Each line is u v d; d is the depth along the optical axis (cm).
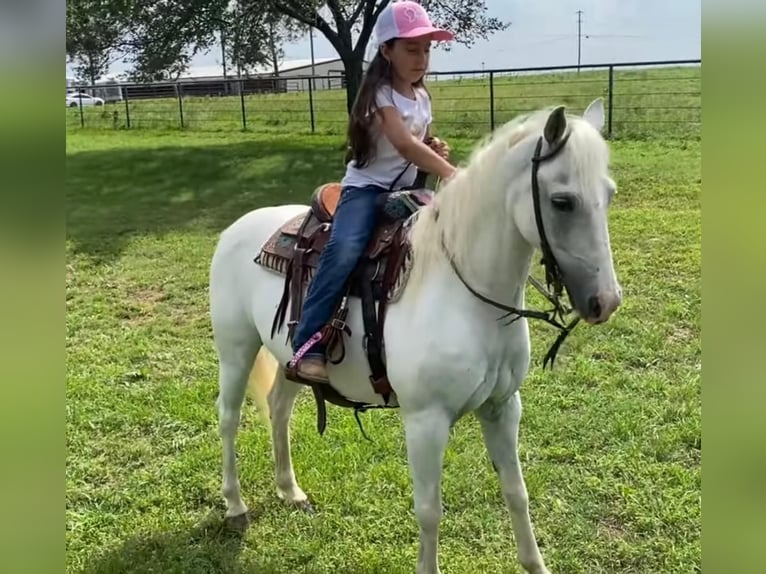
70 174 1300
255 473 360
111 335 555
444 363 231
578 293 198
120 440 399
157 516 334
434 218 240
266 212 321
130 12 1466
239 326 313
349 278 254
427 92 257
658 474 338
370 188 257
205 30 1469
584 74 2073
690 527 303
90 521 329
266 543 313
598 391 421
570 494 330
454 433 388
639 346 475
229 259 315
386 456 368
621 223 754
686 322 510
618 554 292
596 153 197
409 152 239
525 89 1859
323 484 348
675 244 680
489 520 317
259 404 328
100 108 2267
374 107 242
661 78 1725
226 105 2180
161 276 693
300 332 259
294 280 277
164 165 1340
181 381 469
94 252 782
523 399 413
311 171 1215
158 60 1495
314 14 1449
